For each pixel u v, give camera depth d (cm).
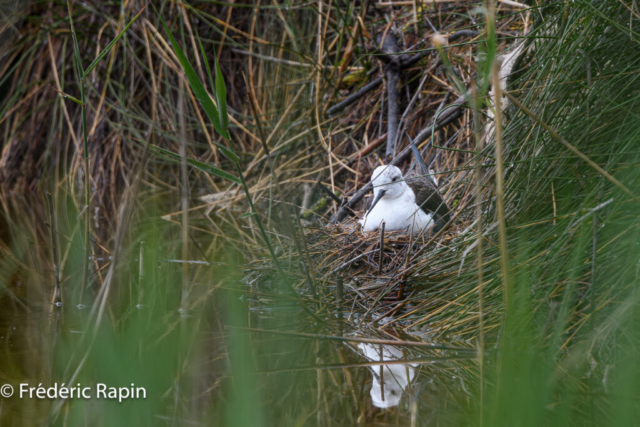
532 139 706
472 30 1128
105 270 862
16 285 783
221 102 534
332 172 1233
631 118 659
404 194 866
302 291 761
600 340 555
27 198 1500
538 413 385
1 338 586
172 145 1568
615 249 600
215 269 873
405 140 1202
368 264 781
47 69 1648
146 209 1338
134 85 1583
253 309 711
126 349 513
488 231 642
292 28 1369
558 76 719
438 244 744
